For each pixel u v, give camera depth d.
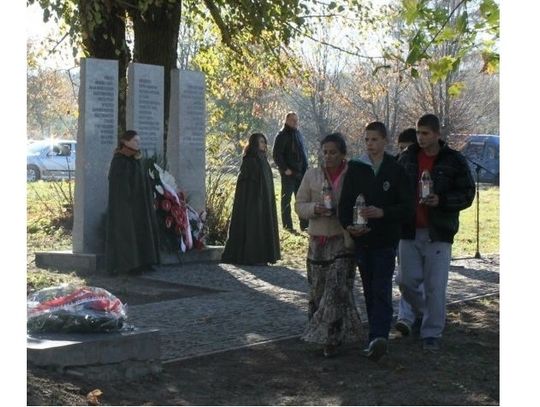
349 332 8.34
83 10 14.93
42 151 37.91
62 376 6.86
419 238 8.67
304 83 21.16
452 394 7.21
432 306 8.62
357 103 36.69
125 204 13.36
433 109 35.50
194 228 15.09
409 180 8.05
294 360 8.25
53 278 13.01
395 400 7.03
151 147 15.46
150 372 7.44
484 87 40.41
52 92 38.94
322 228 8.31
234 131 19.83
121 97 17.59
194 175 16.02
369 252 8.10
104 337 7.19
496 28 10.31
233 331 9.46
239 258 14.78
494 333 9.52
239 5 16.94
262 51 19.81
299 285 12.73
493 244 18.91
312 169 8.33
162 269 14.14
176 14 17.27
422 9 10.20
